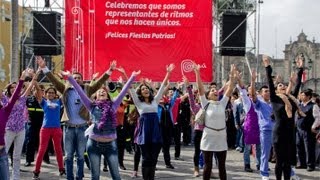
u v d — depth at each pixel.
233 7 20.92
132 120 11.02
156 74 17.02
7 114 6.86
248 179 10.56
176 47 17.05
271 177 10.72
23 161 12.98
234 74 9.02
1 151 6.80
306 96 12.36
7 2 33.22
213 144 8.55
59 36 18.08
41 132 10.27
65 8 16.98
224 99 8.78
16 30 17.27
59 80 8.92
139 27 17.03
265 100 9.92
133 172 10.91
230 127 16.64
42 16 17.70
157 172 11.37
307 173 11.78
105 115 7.44
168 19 17.05
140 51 17.02
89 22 17.00
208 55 17.05
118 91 11.88
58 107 10.37
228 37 18.14
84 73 16.98
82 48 17.00
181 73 17.03
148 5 17.00
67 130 8.85
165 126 11.73
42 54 17.88
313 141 12.16
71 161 8.85
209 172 8.63
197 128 10.59
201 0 17.06
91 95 8.82
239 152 15.80
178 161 13.28
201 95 8.68
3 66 32.53
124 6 16.98
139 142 8.66
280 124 8.88
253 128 11.34
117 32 17.02
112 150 7.55
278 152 8.91
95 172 7.50
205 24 17.05
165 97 11.85
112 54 17.02
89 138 7.56
